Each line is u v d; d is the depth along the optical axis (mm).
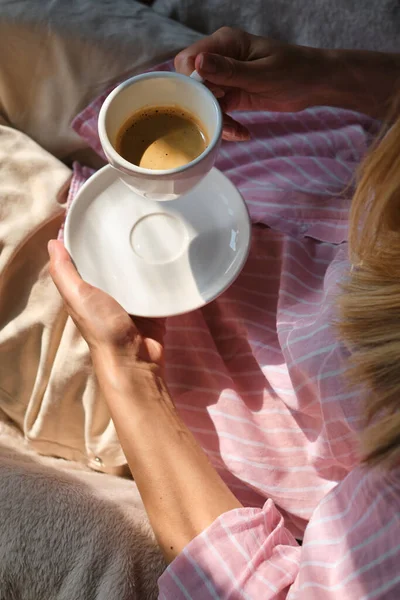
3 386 892
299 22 1067
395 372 539
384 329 572
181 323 860
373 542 548
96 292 727
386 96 850
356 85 835
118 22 937
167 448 676
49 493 707
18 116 1004
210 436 815
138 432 680
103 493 780
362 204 617
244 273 895
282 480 799
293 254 868
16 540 667
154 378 725
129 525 717
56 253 754
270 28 1081
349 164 938
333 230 886
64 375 866
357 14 1044
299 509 794
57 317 893
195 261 808
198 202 830
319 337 728
